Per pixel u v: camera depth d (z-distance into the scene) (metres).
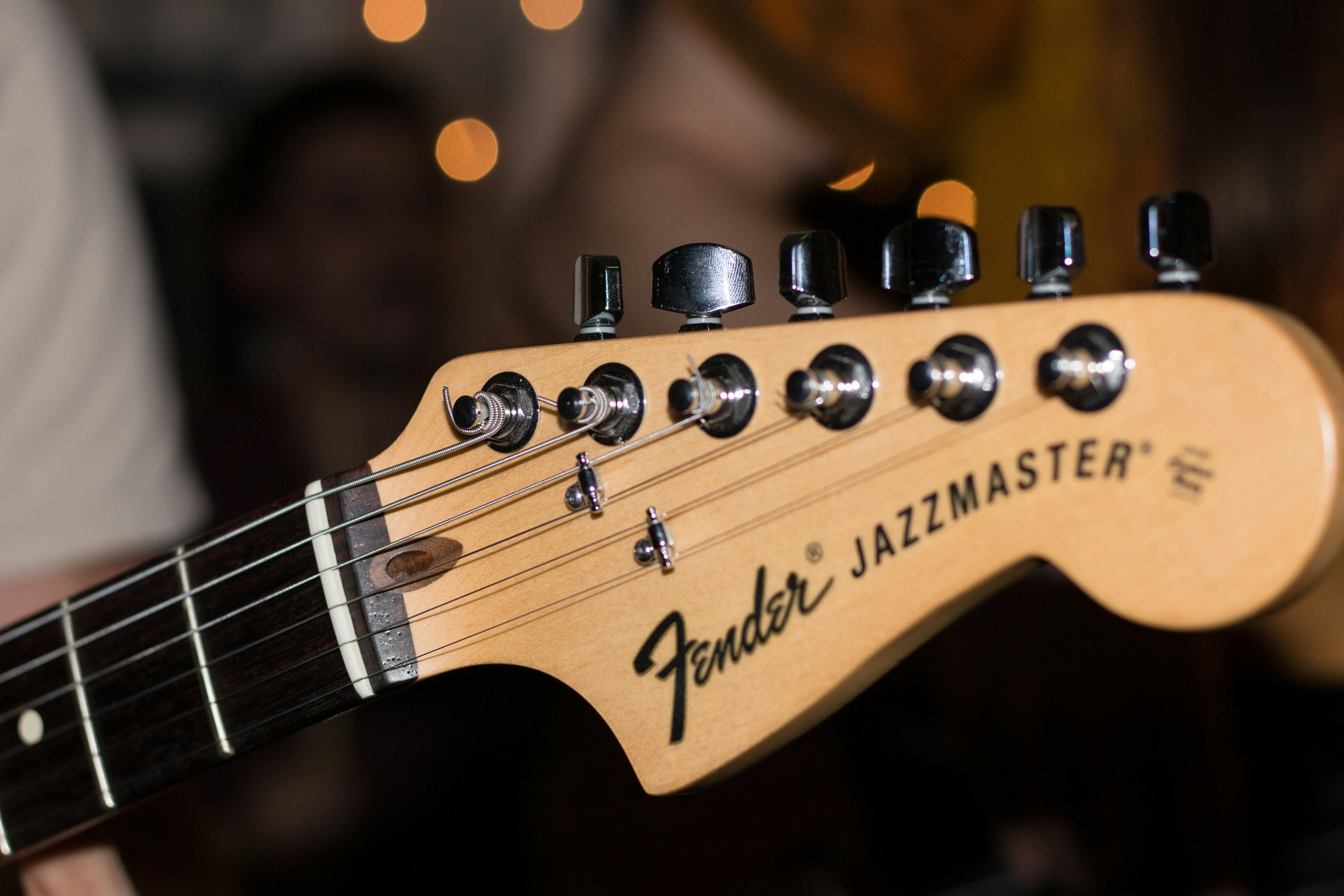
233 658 0.51
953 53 0.64
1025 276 0.45
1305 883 0.65
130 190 1.15
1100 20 0.64
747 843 0.72
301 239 1.11
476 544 0.49
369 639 0.49
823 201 0.67
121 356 0.60
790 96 0.64
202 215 1.28
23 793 0.54
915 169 0.67
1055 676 0.65
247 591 0.50
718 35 0.64
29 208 0.58
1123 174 0.64
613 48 1.37
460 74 1.42
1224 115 0.61
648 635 0.48
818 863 0.71
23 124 0.58
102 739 0.52
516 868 0.85
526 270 0.71
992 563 0.45
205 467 1.08
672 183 0.66
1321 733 0.65
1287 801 0.65
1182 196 0.44
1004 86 0.66
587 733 0.78
